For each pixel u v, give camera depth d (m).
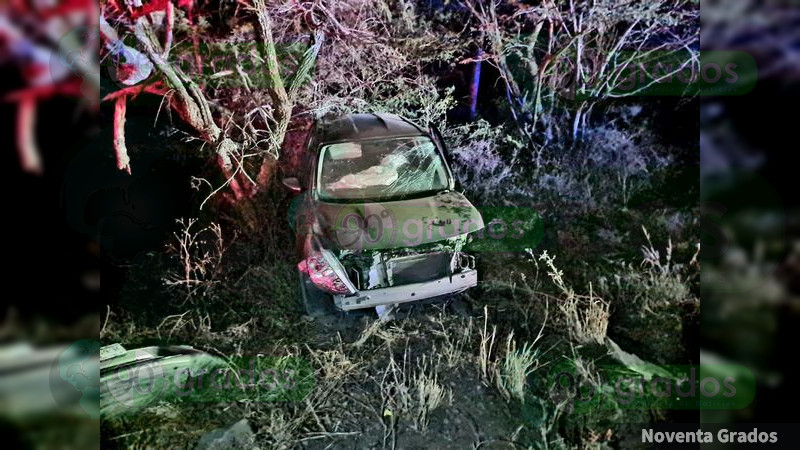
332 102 6.12
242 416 3.23
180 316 4.16
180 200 5.64
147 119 6.48
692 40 5.84
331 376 3.54
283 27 5.70
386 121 5.33
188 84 4.85
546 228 5.48
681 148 6.71
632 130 7.12
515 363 3.43
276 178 5.88
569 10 6.11
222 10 5.52
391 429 3.11
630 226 5.40
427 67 7.80
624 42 6.36
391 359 3.42
